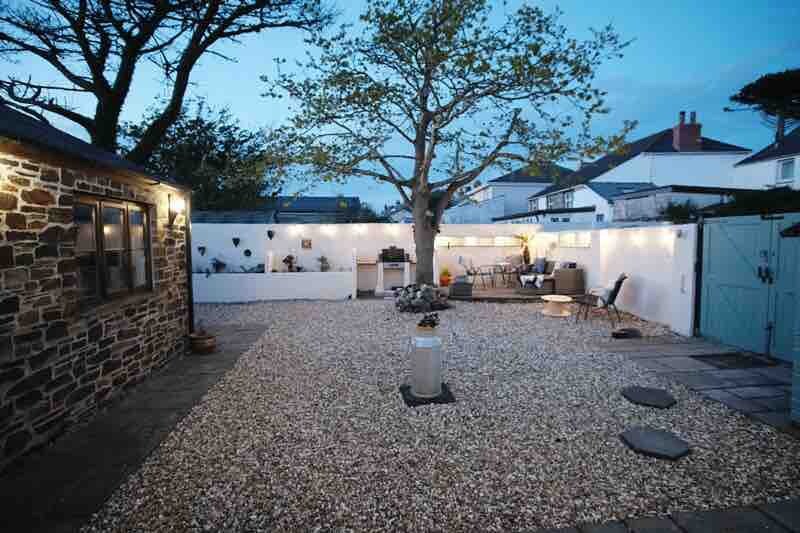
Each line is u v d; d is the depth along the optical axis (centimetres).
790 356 525
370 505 257
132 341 460
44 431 323
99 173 398
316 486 276
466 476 287
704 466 297
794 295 516
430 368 424
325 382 477
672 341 650
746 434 344
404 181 1066
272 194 2116
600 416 381
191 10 782
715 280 639
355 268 1109
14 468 293
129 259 470
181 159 1755
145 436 344
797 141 1553
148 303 501
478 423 368
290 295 1082
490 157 1002
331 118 985
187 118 1781
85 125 822
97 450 320
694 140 1998
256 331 736
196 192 1803
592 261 1005
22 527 234
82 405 370
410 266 1248
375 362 552
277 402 419
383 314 887
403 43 930
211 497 264
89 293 399
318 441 337
